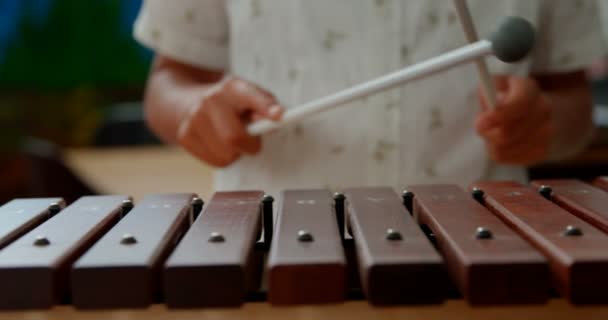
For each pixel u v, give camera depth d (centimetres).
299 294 75
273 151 115
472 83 112
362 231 80
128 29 304
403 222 83
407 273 74
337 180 114
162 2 117
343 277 75
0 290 75
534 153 109
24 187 304
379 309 76
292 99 114
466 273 74
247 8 114
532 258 74
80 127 310
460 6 94
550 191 93
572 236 79
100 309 75
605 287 73
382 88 100
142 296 75
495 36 89
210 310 77
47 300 75
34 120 308
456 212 85
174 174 191
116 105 312
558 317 76
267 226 92
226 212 87
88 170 197
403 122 113
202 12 117
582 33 115
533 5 111
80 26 302
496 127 105
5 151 305
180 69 121
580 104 116
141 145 235
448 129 113
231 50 117
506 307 75
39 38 302
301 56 114
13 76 302
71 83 306
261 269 84
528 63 113
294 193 93
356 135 113
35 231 83
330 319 77
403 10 111
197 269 75
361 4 111
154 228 83
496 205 88
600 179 97
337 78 113
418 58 112
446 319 77
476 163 113
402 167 113
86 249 82
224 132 107
